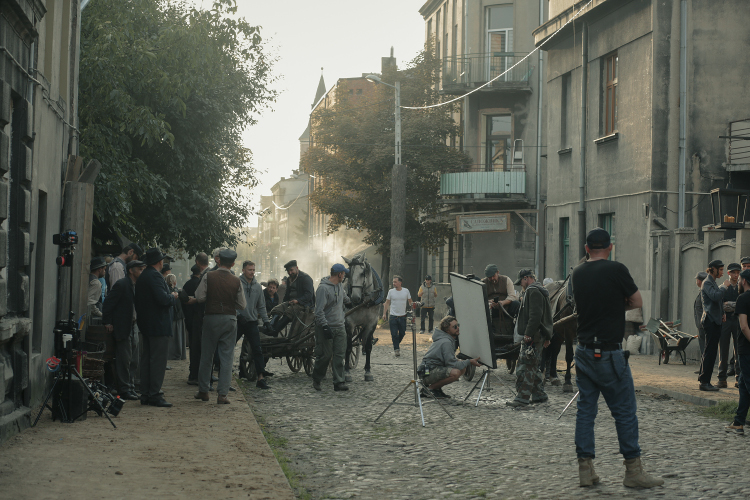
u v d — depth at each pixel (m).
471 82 33.94
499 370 16.02
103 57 15.32
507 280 13.90
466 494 6.10
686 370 15.95
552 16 26.33
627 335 20.38
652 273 19.81
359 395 11.95
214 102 20.50
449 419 9.77
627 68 21.50
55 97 10.04
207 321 10.44
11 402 7.79
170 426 8.44
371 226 37.31
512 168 33.16
